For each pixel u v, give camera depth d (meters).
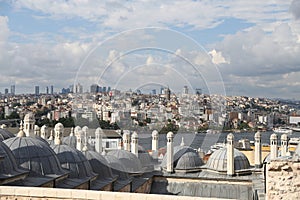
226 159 57.00
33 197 24.83
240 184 55.12
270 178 23.41
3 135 44.06
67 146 41.28
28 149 35.56
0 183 30.41
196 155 59.28
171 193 55.41
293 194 23.09
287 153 57.25
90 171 40.88
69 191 24.44
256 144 61.56
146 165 51.09
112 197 23.81
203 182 56.16
